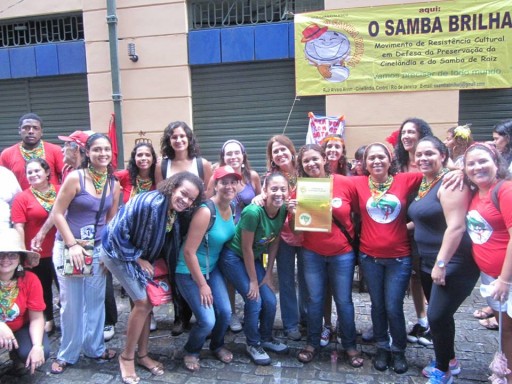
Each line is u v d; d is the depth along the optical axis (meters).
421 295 3.44
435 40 5.52
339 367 3.11
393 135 4.17
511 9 5.27
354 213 3.14
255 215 2.95
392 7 5.57
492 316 3.83
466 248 2.59
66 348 3.16
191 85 6.39
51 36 6.79
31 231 3.52
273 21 6.11
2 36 6.93
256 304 3.16
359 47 5.72
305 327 3.71
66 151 3.66
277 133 6.23
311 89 5.91
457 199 2.54
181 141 3.61
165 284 3.04
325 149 3.80
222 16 6.20
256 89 6.23
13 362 3.11
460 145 4.11
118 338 3.66
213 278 3.18
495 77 5.43
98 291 3.21
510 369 2.68
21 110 7.00
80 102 6.76
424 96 5.64
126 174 3.80
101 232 3.14
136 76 6.40
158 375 3.06
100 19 6.36
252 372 3.08
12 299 2.92
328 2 5.77
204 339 3.10
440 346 2.74
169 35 6.24
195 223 2.83
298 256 3.38
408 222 3.09
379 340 3.07
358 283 4.77
